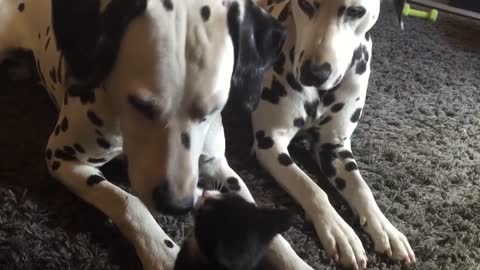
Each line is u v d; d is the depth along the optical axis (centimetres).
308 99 82
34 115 85
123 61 58
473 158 95
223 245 54
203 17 58
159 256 65
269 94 83
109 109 67
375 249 75
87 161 73
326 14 76
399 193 85
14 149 79
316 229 75
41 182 74
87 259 66
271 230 57
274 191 81
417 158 92
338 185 82
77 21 60
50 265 65
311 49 76
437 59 122
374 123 99
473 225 82
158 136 60
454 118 104
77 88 67
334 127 85
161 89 57
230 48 60
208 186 76
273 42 66
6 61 91
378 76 112
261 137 83
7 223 69
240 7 61
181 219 73
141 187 60
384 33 127
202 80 58
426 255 76
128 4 57
